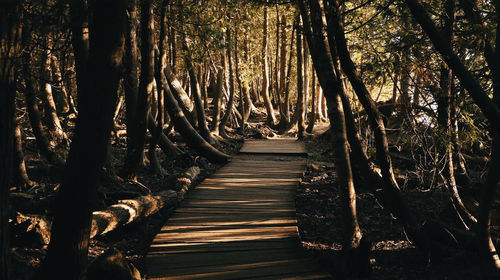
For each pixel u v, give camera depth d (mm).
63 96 20234
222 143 18688
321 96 29234
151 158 11633
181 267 5449
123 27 3307
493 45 6492
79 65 7844
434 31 4734
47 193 7699
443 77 6457
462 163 8078
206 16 12555
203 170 13141
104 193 7441
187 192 10047
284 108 24531
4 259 3211
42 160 10844
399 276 5555
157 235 6742
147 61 9523
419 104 7316
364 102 6000
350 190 5793
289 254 5949
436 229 6172
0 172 3098
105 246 6469
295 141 19578
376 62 6449
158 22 12875
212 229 7070
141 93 9641
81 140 3309
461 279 5242
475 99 4730
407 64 6523
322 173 12383
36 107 9664
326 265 5609
